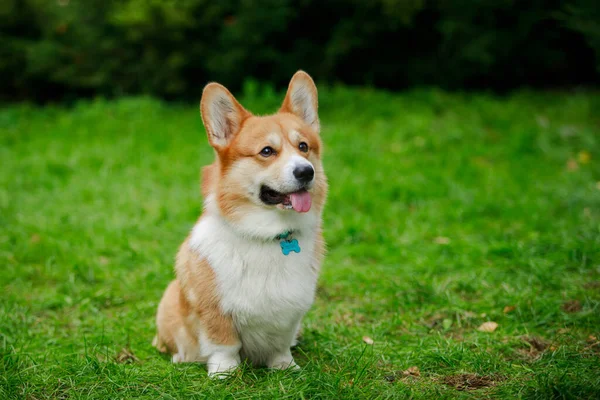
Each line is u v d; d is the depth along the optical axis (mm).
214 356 3773
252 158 3666
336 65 13867
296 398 3445
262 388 3611
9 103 14930
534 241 6070
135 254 6258
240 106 3871
